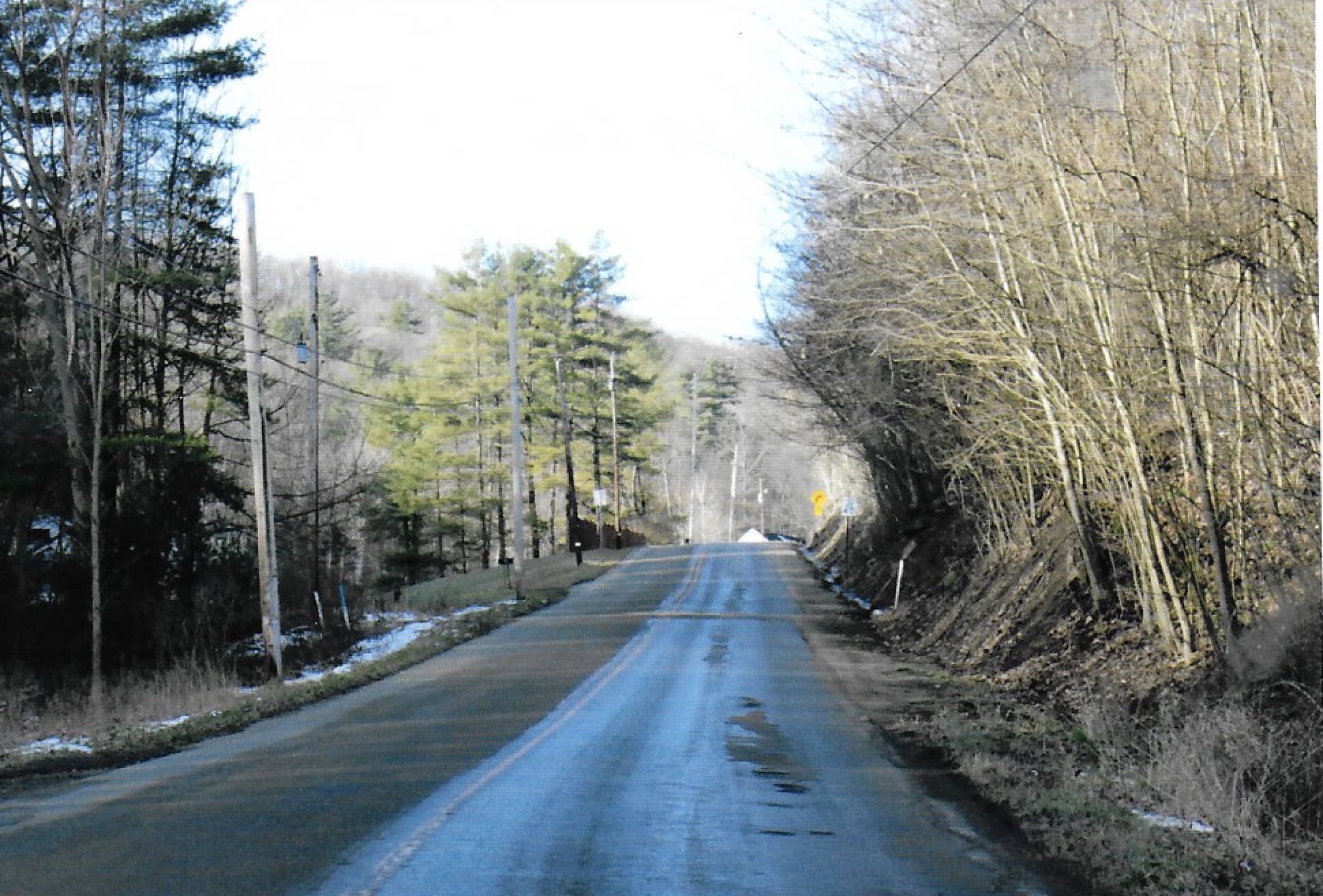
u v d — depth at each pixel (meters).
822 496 66.12
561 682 20.84
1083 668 18.48
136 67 32.25
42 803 11.16
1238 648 13.62
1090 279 14.98
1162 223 13.24
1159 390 15.62
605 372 88.75
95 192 28.95
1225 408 14.58
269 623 23.55
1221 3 14.05
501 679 21.53
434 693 19.89
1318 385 12.09
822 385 30.19
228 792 11.34
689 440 134.62
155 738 15.88
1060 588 21.98
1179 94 15.01
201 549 30.86
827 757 13.37
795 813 10.26
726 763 12.87
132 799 11.13
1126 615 19.58
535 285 82.75
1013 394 20.14
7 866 8.26
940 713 16.36
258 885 7.64
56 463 29.12
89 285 27.16
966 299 18.39
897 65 21.47
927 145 19.22
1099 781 11.21
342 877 7.86
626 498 106.62
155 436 29.73
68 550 30.86
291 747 14.55
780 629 30.94
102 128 28.75
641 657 24.72
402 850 8.66
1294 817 9.34
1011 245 17.73
